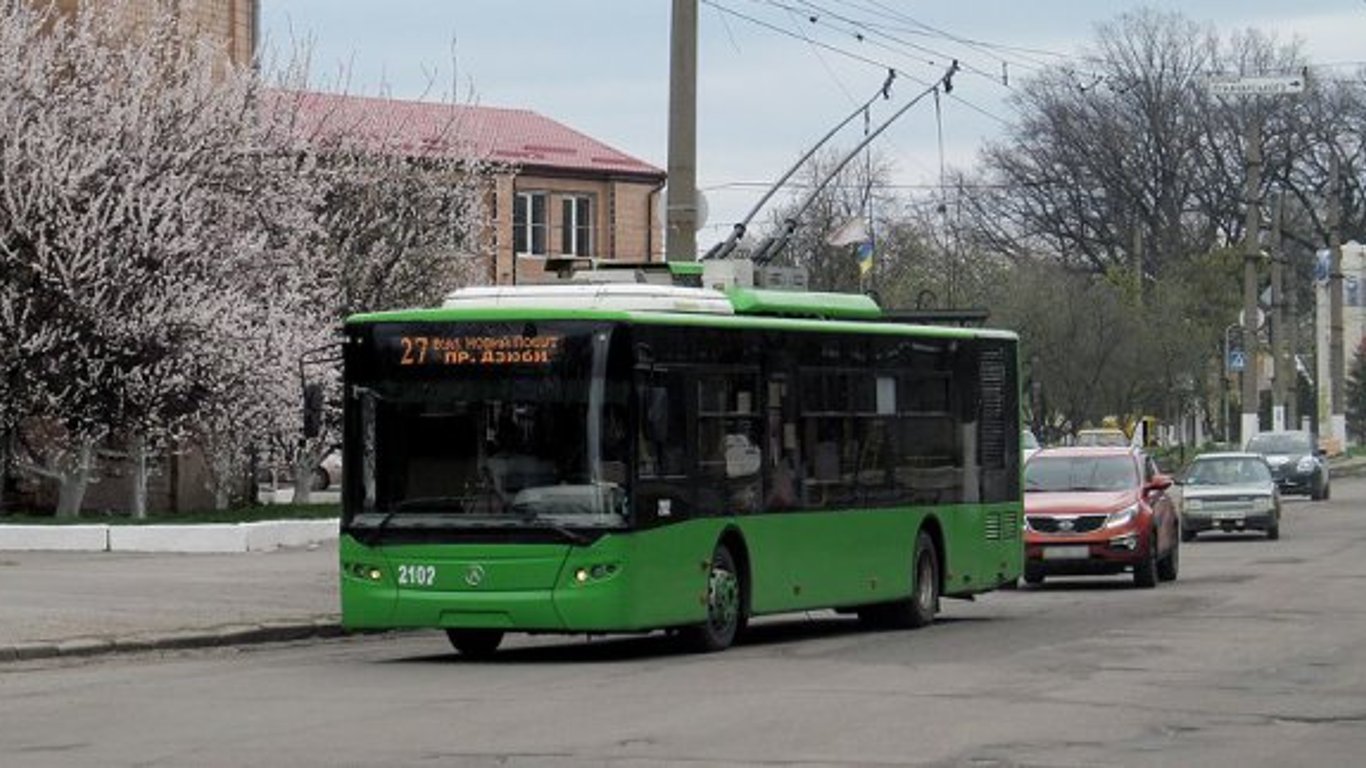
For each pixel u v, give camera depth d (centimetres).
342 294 4725
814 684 1877
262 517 4078
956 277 7356
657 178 7575
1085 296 7412
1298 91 6172
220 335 3894
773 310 2484
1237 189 9700
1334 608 2809
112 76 4028
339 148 4847
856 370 2530
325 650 2377
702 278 2622
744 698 1759
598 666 2097
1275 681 1884
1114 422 7050
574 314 2141
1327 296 11119
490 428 2145
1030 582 3562
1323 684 1859
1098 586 3500
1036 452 3603
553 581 2109
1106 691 1803
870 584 2536
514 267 6494
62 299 3803
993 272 7738
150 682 1947
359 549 2166
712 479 2252
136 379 3831
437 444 2158
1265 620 2609
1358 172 9762
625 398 2128
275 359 4038
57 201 3797
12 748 1473
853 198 7425
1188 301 8388
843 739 1490
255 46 4991
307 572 3172
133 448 4116
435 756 1411
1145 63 9662
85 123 3922
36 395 3809
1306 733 1536
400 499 2162
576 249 7431
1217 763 1384
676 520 2184
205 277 3959
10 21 3991
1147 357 7412
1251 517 4819
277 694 1823
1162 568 3525
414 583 2144
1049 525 3394
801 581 2406
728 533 2280
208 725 1595
